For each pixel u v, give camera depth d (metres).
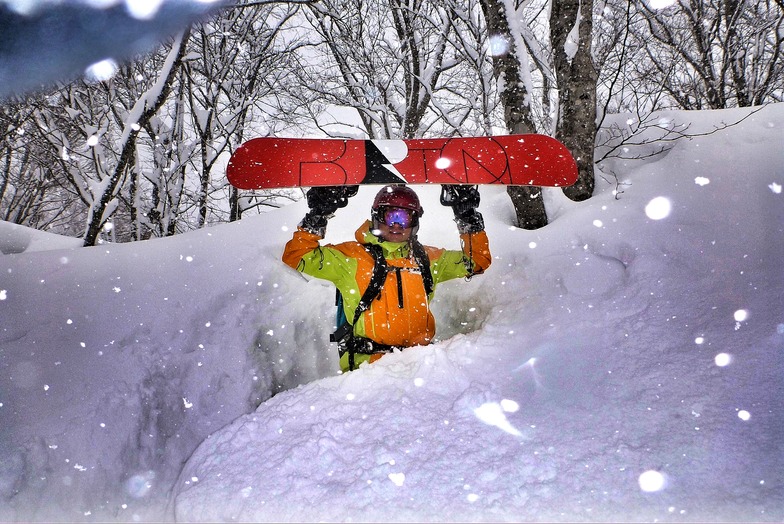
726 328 2.09
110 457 2.09
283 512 1.55
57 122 7.58
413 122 7.74
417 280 2.73
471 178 2.68
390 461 1.67
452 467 1.61
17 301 2.73
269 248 3.30
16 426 2.01
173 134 7.68
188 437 2.39
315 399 2.11
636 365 2.00
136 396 2.30
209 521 1.61
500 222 3.47
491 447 1.68
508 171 2.72
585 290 2.66
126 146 4.26
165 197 7.71
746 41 7.97
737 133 3.42
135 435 2.21
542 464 1.57
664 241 2.80
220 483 1.73
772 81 8.17
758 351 1.90
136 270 3.05
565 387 1.95
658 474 1.34
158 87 4.01
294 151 2.69
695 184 3.16
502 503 1.46
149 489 2.11
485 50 5.79
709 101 8.17
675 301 2.38
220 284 2.97
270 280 3.09
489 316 2.75
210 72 7.82
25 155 9.88
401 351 2.36
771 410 1.62
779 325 2.01
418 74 7.56
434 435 1.78
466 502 1.48
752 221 2.76
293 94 8.16
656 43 8.41
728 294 2.32
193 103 7.75
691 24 7.96
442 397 2.02
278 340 2.96
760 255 2.53
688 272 2.57
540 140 2.83
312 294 3.18
